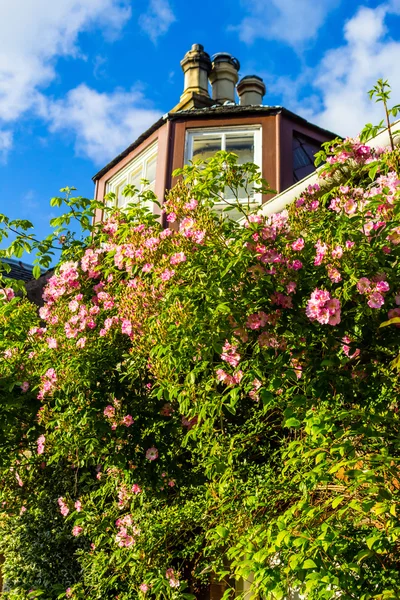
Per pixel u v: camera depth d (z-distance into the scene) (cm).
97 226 578
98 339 509
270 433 468
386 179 357
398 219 332
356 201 378
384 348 338
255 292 359
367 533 313
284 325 353
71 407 502
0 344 576
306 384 356
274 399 376
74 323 501
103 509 553
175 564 509
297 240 353
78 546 622
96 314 514
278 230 371
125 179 948
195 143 855
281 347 356
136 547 465
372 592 290
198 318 362
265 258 354
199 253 381
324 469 318
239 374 379
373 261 320
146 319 416
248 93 1030
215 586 502
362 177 410
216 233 388
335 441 311
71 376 492
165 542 467
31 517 655
